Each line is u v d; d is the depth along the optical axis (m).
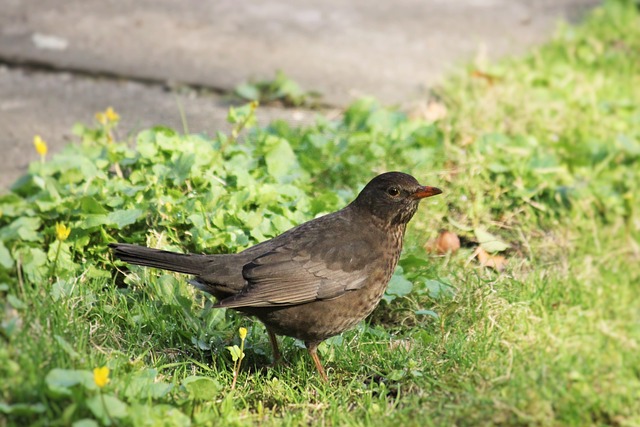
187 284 9.82
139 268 9.92
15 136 13.63
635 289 10.93
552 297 10.26
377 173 12.13
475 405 7.91
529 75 15.74
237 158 11.75
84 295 9.34
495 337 9.16
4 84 15.27
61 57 16.19
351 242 9.05
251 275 8.65
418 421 7.96
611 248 11.85
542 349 8.49
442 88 15.27
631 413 7.62
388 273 9.27
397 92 15.48
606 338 8.64
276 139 12.15
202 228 10.12
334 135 13.18
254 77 15.63
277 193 10.88
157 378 8.55
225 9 18.78
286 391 8.68
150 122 14.10
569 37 17.88
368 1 19.70
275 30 17.89
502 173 12.34
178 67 16.06
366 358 9.26
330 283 8.82
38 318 8.48
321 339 9.05
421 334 9.41
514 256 11.21
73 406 7.21
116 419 7.35
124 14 18.19
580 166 13.35
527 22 18.92
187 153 11.16
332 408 8.33
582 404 7.64
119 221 10.17
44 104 14.68
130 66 16.02
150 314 9.35
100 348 8.53
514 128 14.01
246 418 8.18
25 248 9.88
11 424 7.19
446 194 11.76
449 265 10.75
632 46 17.83
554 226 11.98
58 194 10.73
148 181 11.00
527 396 7.74
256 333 9.62
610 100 15.48
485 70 15.79
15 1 18.42
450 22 18.67
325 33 17.86
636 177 13.43
